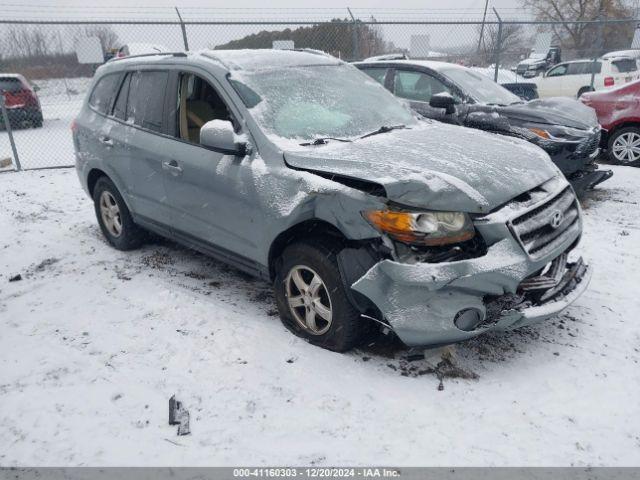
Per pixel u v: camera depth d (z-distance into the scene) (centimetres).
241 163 345
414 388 291
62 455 253
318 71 421
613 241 499
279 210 320
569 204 330
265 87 376
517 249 281
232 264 385
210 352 329
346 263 292
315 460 245
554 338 338
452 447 250
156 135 421
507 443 252
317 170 312
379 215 280
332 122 371
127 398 292
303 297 329
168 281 438
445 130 396
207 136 341
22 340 354
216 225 376
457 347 329
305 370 308
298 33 1023
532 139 571
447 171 298
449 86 657
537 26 1165
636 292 396
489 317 286
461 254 280
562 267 320
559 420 266
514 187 297
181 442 259
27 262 494
